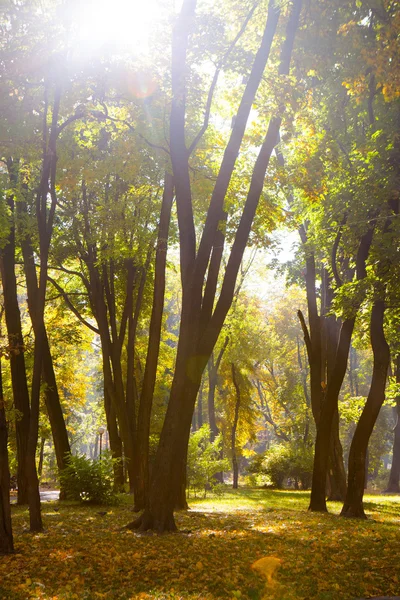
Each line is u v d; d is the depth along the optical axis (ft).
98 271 76.33
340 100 59.21
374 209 56.13
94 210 65.46
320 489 66.90
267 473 141.59
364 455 59.72
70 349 112.78
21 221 65.87
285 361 171.32
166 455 43.09
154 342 59.52
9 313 73.77
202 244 42.83
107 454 72.64
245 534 42.47
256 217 58.13
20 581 27.78
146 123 49.62
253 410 151.23
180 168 43.75
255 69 42.22
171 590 25.49
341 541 39.47
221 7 49.44
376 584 27.20
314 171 51.72
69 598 24.31
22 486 74.54
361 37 47.29
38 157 46.21
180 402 42.73
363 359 194.49
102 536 40.78
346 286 57.62
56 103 41.93
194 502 81.97
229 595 25.14
